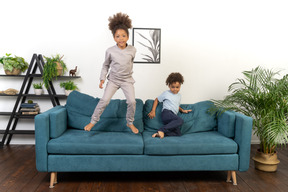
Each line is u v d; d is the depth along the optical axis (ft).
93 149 6.63
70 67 10.33
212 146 6.80
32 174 7.43
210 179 7.34
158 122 8.40
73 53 10.28
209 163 6.84
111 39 10.32
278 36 10.78
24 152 9.46
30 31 10.09
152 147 6.72
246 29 10.66
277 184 6.98
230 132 7.27
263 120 7.41
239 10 10.56
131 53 7.52
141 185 6.86
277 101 7.48
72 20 10.16
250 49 10.75
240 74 10.81
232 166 6.86
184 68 10.61
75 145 6.59
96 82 10.46
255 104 7.83
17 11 9.98
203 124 8.29
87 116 8.18
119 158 6.71
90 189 6.53
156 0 10.27
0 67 10.18
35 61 10.22
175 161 6.80
